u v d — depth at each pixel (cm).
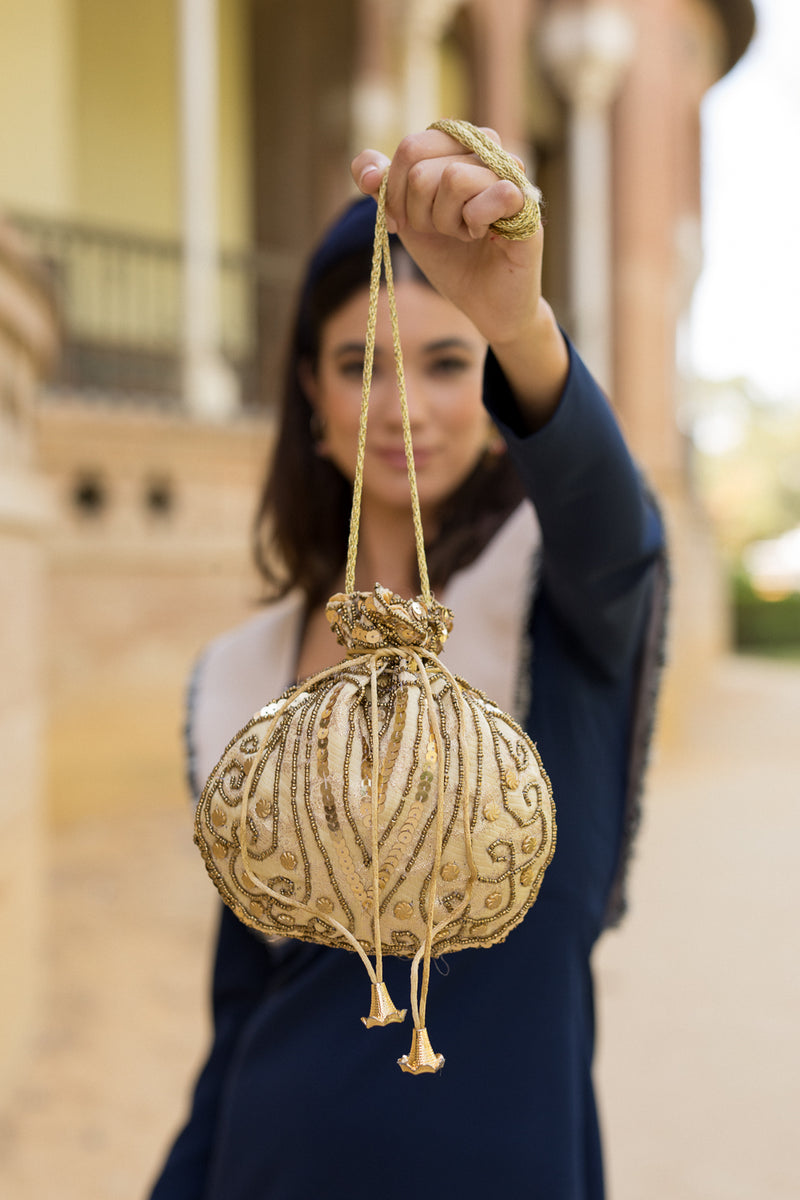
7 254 363
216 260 997
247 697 142
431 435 126
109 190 1154
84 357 1005
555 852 118
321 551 147
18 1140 346
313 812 84
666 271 1348
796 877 696
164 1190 136
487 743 87
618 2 1285
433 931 85
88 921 556
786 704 1567
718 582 2311
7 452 398
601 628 114
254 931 139
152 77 1187
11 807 385
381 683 88
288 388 149
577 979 118
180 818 757
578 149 1320
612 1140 366
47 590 744
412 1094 112
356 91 1209
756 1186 336
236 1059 130
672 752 1150
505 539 127
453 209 83
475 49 1204
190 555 816
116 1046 416
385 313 123
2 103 863
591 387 99
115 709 776
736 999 494
